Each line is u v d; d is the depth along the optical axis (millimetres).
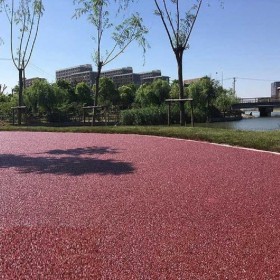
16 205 4059
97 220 3539
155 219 3555
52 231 3250
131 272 2500
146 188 4734
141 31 18703
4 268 2555
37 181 5203
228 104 51719
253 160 6645
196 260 2666
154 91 45719
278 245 2912
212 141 9359
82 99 52344
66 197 4352
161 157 7125
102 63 19156
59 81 52500
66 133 13141
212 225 3379
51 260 2674
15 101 32688
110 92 55688
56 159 7090
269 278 2404
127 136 11391
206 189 4664
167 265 2594
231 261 2645
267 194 4387
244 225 3369
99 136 11625
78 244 2959
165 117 27984
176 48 15781
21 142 10242
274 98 76500
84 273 2486
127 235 3148
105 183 5027
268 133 9812
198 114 36062
